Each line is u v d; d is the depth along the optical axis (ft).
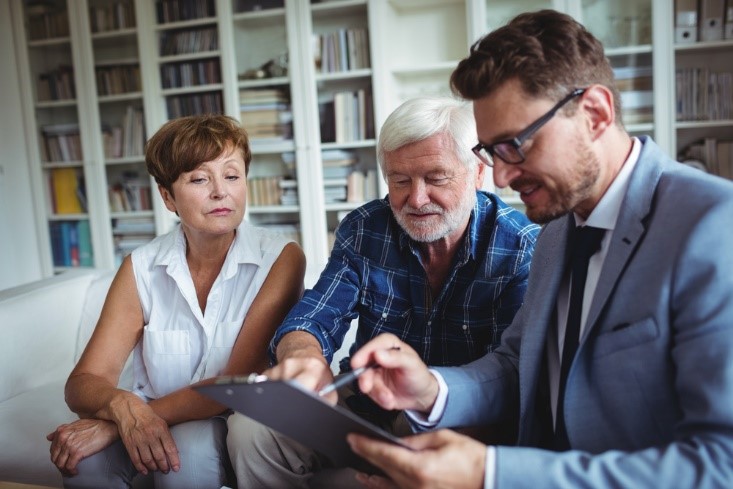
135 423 4.28
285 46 12.20
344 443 2.83
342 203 12.32
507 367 3.71
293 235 12.80
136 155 13.58
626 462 2.47
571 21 2.82
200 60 12.82
